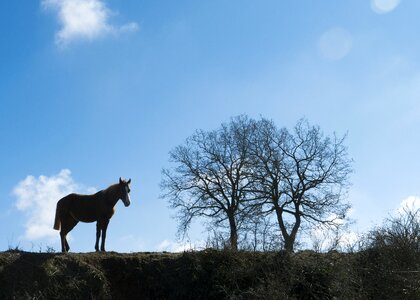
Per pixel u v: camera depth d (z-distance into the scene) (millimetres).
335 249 18172
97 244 20031
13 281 17734
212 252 19000
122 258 19219
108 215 20141
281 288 16797
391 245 16250
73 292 17859
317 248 18391
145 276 19047
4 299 17391
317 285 17594
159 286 18875
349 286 16281
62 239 20359
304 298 17750
